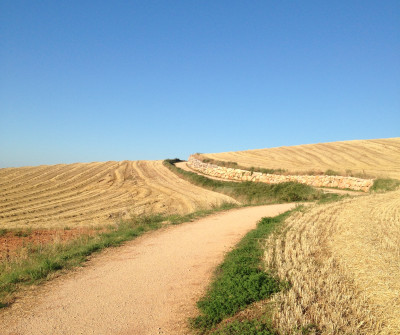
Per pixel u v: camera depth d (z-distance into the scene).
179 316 5.65
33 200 30.12
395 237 9.64
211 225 13.95
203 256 9.22
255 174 39.62
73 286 7.07
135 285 7.08
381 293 5.69
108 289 6.86
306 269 6.73
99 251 10.04
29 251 11.60
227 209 19.02
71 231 16.66
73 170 52.34
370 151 48.03
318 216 13.69
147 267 8.33
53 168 54.34
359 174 31.00
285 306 5.23
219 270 7.86
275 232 10.84
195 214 17.00
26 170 50.94
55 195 32.94
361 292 5.77
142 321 5.48
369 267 7.00
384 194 22.03
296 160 47.66
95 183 41.56
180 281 7.29
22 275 7.75
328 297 5.46
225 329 4.91
